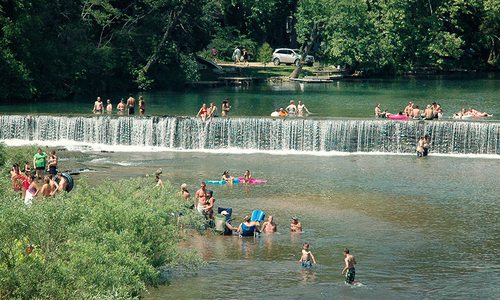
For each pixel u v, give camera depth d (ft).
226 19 466.70
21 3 312.09
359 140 241.76
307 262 138.41
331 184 197.57
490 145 235.20
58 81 327.26
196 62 392.88
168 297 122.83
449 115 276.00
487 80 413.59
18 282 99.35
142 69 362.33
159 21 366.63
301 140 243.40
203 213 161.48
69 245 110.42
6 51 308.19
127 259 116.88
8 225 106.22
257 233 157.38
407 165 221.46
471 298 125.29
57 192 159.63
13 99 314.55
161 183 159.84
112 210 125.80
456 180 202.28
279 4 478.59
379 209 174.70
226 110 262.26
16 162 199.41
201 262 135.64
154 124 249.75
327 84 396.98
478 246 150.20
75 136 253.24
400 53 431.84
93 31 358.84
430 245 150.41
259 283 130.11
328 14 411.34
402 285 130.31
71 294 101.65
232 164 222.28
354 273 130.82
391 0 422.82
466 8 449.48
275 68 444.55
